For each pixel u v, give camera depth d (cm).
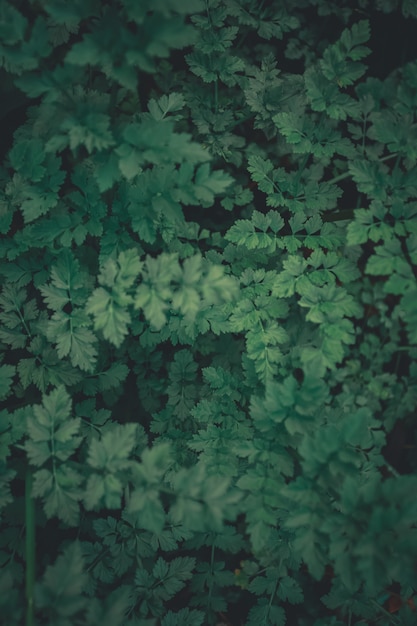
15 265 229
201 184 187
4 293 228
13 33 168
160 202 189
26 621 183
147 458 173
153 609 226
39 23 168
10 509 234
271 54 259
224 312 231
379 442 274
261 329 227
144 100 293
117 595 171
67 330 209
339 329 208
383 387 305
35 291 271
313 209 254
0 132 280
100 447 179
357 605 229
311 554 171
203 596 247
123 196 211
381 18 316
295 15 309
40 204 197
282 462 190
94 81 251
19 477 233
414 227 202
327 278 223
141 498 170
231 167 298
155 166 206
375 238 199
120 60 164
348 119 293
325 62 213
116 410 288
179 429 256
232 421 237
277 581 240
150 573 249
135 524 233
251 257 248
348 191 313
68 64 173
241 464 235
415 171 208
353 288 309
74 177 205
